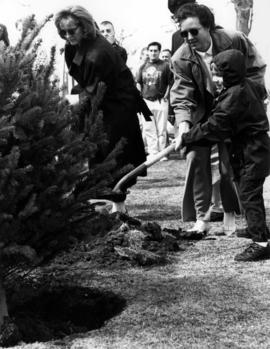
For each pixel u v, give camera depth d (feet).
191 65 21.04
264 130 19.21
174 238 20.33
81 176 14.78
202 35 20.71
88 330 14.90
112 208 24.68
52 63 14.57
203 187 22.12
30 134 13.73
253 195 19.11
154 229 20.12
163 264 18.70
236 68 18.94
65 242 14.71
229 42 21.13
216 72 19.20
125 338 13.56
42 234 14.15
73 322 15.57
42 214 13.87
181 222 24.89
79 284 16.98
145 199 30.58
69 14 21.90
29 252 13.42
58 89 14.66
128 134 23.70
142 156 24.27
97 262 18.69
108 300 15.98
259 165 19.03
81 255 19.04
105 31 30.83
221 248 20.45
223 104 19.07
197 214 22.36
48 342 13.47
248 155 19.10
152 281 17.04
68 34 22.08
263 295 15.84
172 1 23.29
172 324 14.19
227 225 21.88
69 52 23.20
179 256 19.58
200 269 18.13
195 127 19.70
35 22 14.58
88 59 22.68
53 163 13.99
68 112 14.84
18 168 13.83
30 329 14.26
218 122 19.21
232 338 13.50
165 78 44.24
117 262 18.67
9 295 16.17
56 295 16.43
